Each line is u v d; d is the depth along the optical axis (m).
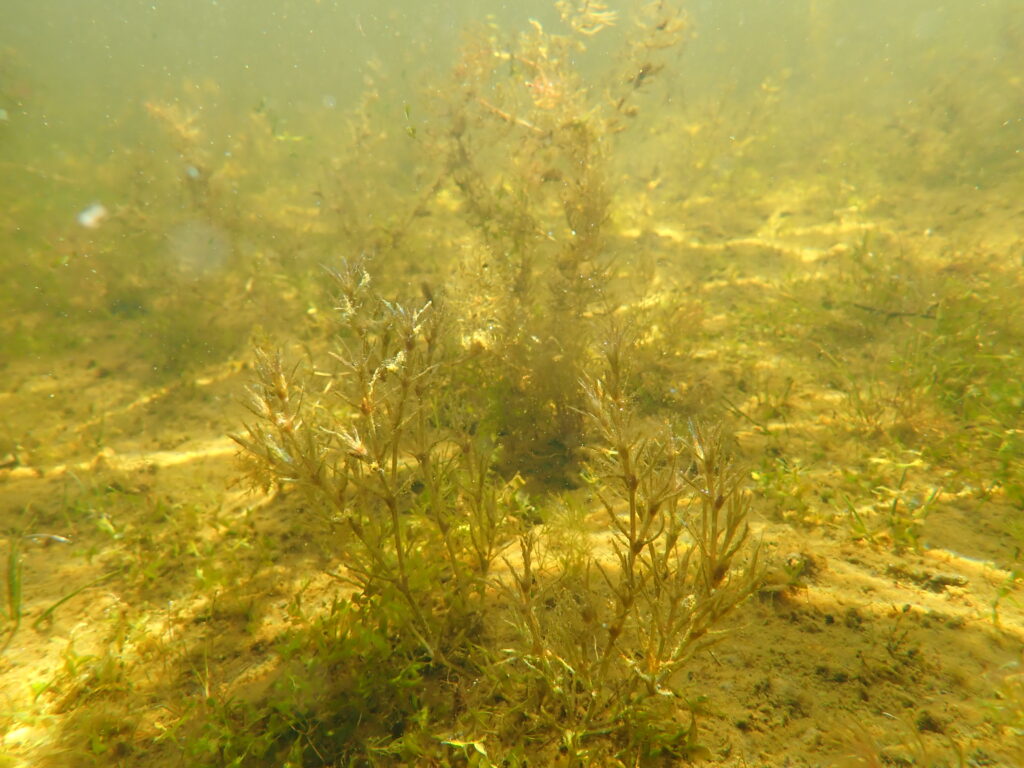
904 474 3.42
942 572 2.73
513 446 3.92
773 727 2.09
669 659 1.96
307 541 3.33
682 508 3.22
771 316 5.46
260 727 2.32
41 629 2.89
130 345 5.93
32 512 3.78
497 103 6.16
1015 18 12.81
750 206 8.34
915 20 20.77
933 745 1.99
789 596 2.63
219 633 2.81
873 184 8.49
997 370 4.21
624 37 6.73
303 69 22.84
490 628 2.60
